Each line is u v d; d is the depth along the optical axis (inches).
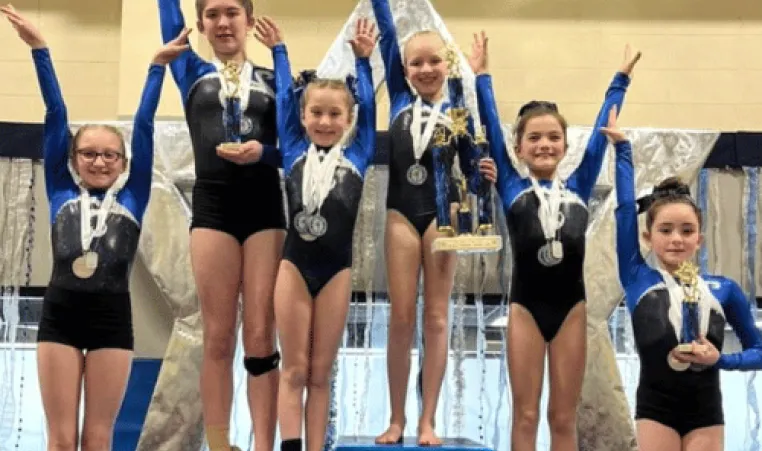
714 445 139.8
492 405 188.5
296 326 134.3
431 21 194.4
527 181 149.0
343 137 143.0
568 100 241.6
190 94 147.2
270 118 146.4
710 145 190.1
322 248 135.3
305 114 140.6
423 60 149.7
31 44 147.2
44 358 138.5
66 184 146.7
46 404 138.1
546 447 190.5
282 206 146.9
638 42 243.4
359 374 186.4
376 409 184.9
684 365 139.8
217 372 141.8
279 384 139.7
